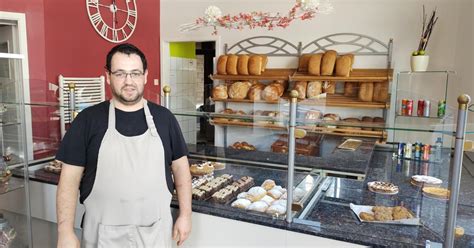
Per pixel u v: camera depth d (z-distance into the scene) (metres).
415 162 2.35
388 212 1.51
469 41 3.09
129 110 1.32
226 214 1.54
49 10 3.37
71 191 1.28
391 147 2.51
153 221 1.32
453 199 1.19
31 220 2.01
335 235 1.35
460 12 3.29
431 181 1.90
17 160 1.98
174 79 5.00
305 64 3.75
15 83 1.99
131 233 1.28
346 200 1.71
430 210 1.55
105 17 3.96
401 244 1.28
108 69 1.28
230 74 4.00
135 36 4.37
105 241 1.27
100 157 1.26
